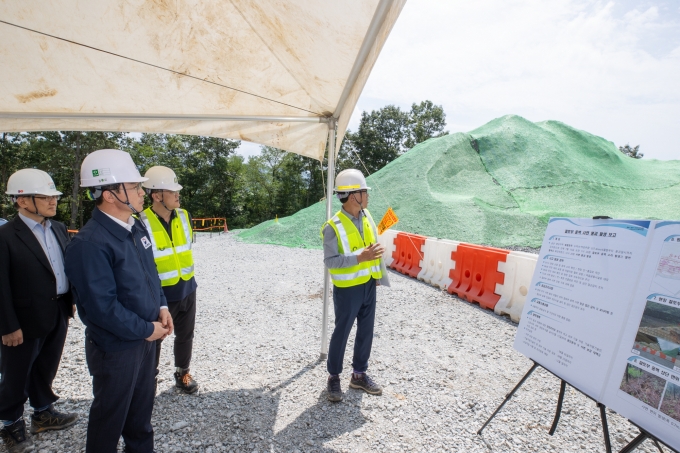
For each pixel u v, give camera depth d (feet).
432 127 156.46
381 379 12.10
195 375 12.38
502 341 15.42
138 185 7.14
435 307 20.10
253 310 19.88
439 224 44.06
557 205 50.26
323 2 6.77
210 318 18.56
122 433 7.84
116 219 6.98
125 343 6.92
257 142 13.41
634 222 6.32
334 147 12.84
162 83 9.68
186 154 124.57
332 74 9.36
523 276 17.80
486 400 10.87
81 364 13.25
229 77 9.69
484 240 40.27
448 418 9.96
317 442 8.95
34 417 9.30
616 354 6.12
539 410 10.37
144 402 7.79
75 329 16.92
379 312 19.22
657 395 5.41
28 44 7.66
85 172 6.75
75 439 9.05
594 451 8.70
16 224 8.68
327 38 7.85
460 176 56.75
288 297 22.45
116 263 6.81
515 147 62.13
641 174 67.10
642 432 5.57
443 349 14.57
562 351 7.14
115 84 9.37
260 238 50.60
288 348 14.71
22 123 10.27
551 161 58.18
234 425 9.57
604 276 6.62
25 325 8.49
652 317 5.70
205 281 26.89
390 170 61.11
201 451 8.56
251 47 8.51
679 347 5.28
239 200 127.75
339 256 10.13
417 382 11.92
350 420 9.86
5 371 8.50
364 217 11.16
